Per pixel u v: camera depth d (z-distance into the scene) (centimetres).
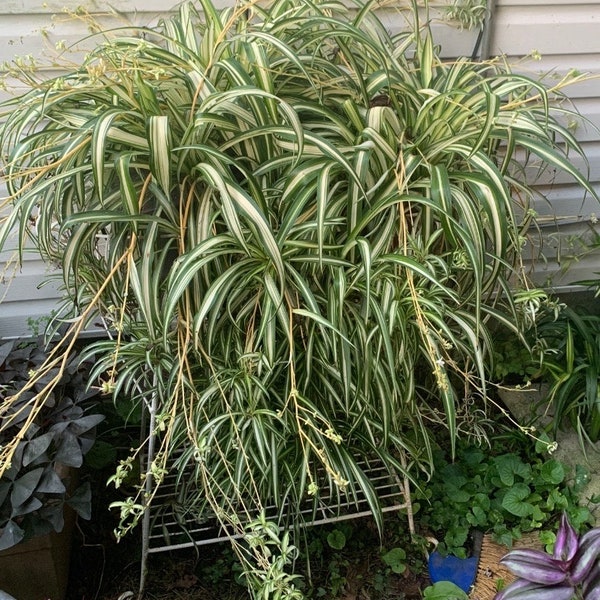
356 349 139
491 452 198
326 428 153
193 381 150
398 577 173
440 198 127
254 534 128
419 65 163
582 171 231
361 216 141
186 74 133
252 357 138
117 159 121
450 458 195
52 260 162
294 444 157
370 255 125
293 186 129
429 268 136
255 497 161
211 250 128
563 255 235
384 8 193
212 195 134
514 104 139
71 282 179
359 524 184
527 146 140
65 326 193
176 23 153
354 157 130
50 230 152
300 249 138
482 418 195
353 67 150
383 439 147
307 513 178
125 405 196
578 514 176
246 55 133
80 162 133
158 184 124
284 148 141
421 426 159
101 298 156
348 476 149
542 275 239
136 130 130
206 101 123
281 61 144
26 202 129
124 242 144
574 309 224
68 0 175
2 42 178
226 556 175
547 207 231
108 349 159
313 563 174
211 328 131
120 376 152
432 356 130
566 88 218
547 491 185
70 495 163
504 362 208
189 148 119
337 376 144
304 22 145
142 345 153
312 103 137
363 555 177
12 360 170
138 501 184
